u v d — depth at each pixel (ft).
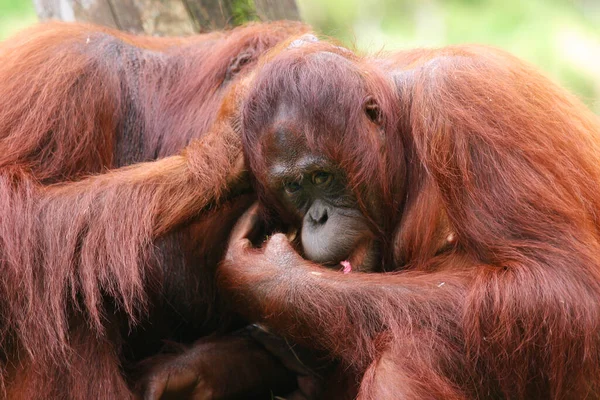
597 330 20.13
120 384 22.66
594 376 20.51
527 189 21.01
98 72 25.09
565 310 20.01
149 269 24.70
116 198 22.68
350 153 22.04
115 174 23.32
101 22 31.14
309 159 21.86
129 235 22.43
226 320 26.04
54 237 22.31
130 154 25.89
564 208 20.86
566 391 20.51
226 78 26.23
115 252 22.31
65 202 22.65
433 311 20.90
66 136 23.98
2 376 22.27
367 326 21.25
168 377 23.25
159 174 23.11
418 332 20.72
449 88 22.17
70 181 23.80
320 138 21.79
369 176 22.36
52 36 25.48
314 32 27.61
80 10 31.37
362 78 22.57
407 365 20.21
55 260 22.18
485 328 20.38
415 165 22.94
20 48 25.17
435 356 20.45
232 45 26.53
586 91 45.68
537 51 46.39
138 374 23.61
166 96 26.43
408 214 23.06
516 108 21.81
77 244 22.38
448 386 20.20
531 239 20.80
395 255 23.24
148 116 26.13
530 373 20.52
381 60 24.99
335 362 23.48
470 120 21.59
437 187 21.94
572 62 46.06
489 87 22.04
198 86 26.30
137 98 26.14
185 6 31.04
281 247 22.43
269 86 22.03
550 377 20.34
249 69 25.99
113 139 25.34
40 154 23.76
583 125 24.13
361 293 21.36
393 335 20.63
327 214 22.53
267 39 26.66
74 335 22.48
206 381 23.73
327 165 21.97
